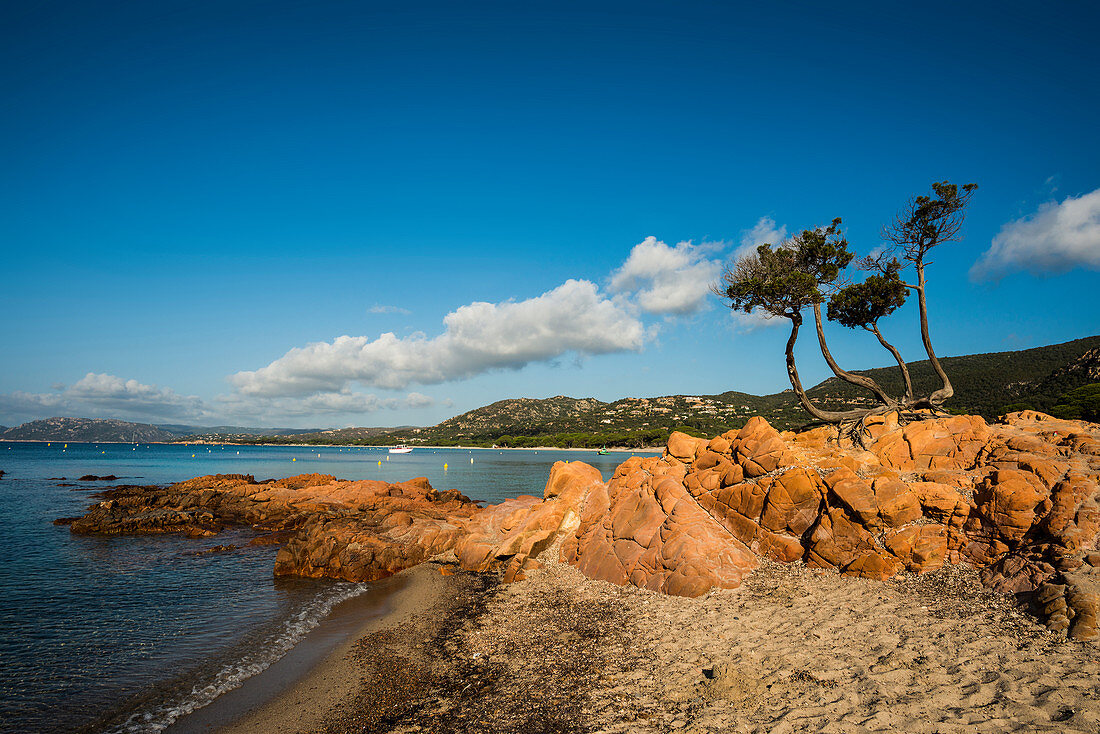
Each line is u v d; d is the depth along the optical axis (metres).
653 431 189.12
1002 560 12.59
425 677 12.27
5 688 12.41
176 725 10.77
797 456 16.97
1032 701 7.94
